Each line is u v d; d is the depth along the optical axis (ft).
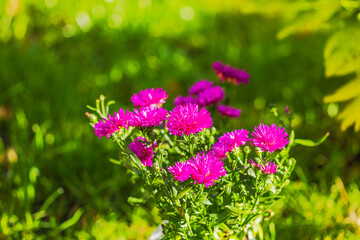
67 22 5.57
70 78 4.32
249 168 2.17
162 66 4.88
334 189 3.21
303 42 5.41
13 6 4.89
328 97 3.01
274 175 2.33
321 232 2.91
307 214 3.01
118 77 4.58
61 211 3.11
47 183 3.20
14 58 4.55
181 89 4.50
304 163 3.41
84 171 3.30
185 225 2.23
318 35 5.42
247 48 5.26
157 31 5.68
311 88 4.39
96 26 5.55
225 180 2.17
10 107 3.92
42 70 4.41
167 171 2.27
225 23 6.06
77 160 3.35
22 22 5.24
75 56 4.90
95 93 4.16
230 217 2.25
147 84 4.46
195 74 4.71
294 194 3.12
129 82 4.54
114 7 5.95
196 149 2.34
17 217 2.94
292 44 5.30
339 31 3.05
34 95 4.06
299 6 3.11
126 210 3.08
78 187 3.23
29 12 5.54
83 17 5.61
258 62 4.78
